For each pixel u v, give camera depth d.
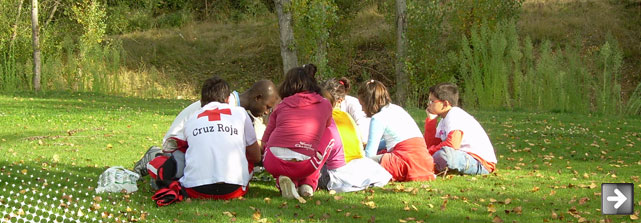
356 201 5.96
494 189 6.57
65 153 8.95
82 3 24.97
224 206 5.71
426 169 6.96
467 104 19.45
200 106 6.32
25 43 23.22
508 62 20.00
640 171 8.12
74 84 22.53
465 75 19.67
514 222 5.29
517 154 9.71
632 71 23.94
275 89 6.98
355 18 27.83
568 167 8.34
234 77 26.98
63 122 13.19
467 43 19.62
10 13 23.11
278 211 5.56
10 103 16.80
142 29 31.03
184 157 6.17
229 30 30.62
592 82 19.84
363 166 6.53
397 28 22.14
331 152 6.38
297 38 21.62
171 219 5.32
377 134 6.88
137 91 23.44
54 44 25.11
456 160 7.17
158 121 14.00
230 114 6.02
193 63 27.91
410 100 20.81
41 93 20.48
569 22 26.58
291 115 6.04
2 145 9.68
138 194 6.17
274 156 6.01
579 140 11.25
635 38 25.52
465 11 22.48
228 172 5.84
